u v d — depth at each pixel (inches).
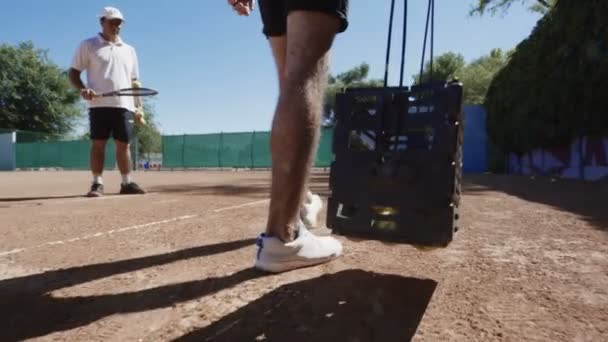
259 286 49.7
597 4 283.0
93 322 41.2
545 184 277.1
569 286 49.9
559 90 346.0
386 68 59.2
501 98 506.3
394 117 50.7
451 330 37.4
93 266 59.9
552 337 36.2
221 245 73.3
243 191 211.8
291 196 53.3
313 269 56.8
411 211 49.5
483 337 36.1
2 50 1465.3
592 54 293.7
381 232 51.2
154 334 38.3
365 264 59.5
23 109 1477.6
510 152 555.8
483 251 68.1
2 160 1096.2
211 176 497.0
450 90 47.3
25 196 185.6
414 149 49.4
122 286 51.1
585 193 195.3
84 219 105.7
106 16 180.7
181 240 77.9
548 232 86.7
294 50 50.1
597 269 57.3
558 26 340.8
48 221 102.6
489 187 245.8
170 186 265.4
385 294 46.7
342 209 54.2
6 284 52.2
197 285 50.8
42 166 1063.0
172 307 44.2
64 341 37.6
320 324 39.1
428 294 46.8
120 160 190.5
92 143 180.7
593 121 317.7
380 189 51.1
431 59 63.0
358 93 52.9
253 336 37.0
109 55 181.0
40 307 45.0
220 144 910.4
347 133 53.5
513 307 42.9
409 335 36.8
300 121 49.7
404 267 58.0
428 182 48.4
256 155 884.6
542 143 418.9
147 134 1676.9
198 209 126.6
